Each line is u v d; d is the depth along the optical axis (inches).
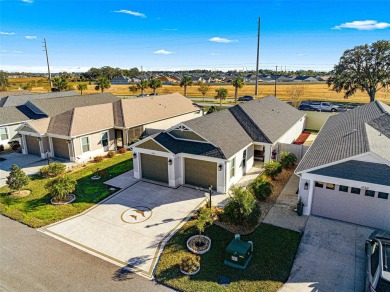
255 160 959.0
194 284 413.7
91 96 1596.9
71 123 1005.2
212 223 569.9
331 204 581.6
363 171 538.3
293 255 475.2
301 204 593.9
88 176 845.8
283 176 818.8
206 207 621.9
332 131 893.2
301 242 511.2
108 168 914.7
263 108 1114.1
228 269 443.8
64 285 419.8
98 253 493.0
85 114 1082.7
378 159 527.5
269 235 532.1
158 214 619.8
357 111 1080.8
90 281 426.9
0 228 577.9
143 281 426.0
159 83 2842.0
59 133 984.3
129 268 454.9
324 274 432.5
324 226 559.8
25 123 1027.3
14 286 419.8
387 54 2146.9
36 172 896.9
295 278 425.1
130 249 502.6
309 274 432.8
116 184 781.3
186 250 494.3
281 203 657.6
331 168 563.2
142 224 581.6
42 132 1012.5
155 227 570.3
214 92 3570.4
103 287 414.6
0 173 892.6
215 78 6304.1
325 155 631.8
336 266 448.8
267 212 617.6
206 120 828.6
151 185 768.9
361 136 657.0
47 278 434.6
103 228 569.6
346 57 2324.1
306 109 1943.9
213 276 429.4
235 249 446.6
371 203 543.2
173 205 658.8
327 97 2856.8
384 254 385.7
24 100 1572.3
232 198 567.5
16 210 648.4
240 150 763.4
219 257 473.4
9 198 709.3
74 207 656.4
